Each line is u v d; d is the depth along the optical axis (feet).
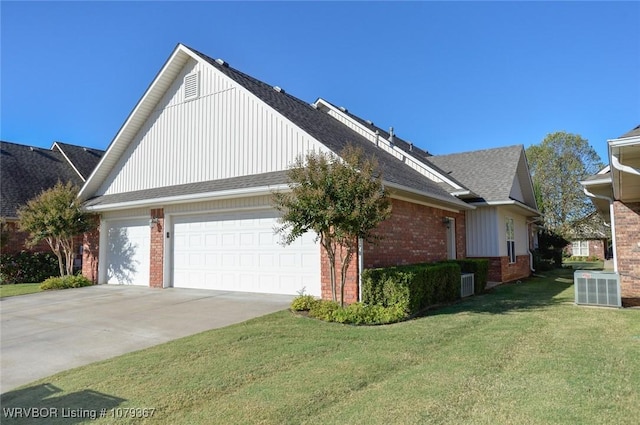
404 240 37.45
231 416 12.37
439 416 12.00
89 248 51.60
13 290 46.70
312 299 29.22
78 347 21.56
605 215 57.57
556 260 86.99
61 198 48.62
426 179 48.47
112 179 52.49
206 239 41.24
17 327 26.73
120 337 23.26
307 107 51.90
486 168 58.18
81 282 48.16
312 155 27.99
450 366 16.56
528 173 62.59
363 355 18.24
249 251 37.96
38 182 72.13
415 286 28.07
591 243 127.13
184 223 43.24
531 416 11.89
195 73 45.11
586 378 14.90
